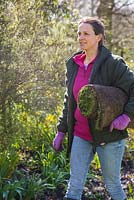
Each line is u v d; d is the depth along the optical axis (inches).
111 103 154.7
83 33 161.5
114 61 159.0
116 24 529.7
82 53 169.2
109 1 524.1
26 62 216.8
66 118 177.3
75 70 166.9
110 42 482.0
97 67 159.8
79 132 166.6
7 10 222.1
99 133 159.6
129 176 246.8
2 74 207.9
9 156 214.4
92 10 538.6
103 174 166.9
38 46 227.5
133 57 502.9
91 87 154.8
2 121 215.2
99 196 214.2
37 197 203.2
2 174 201.0
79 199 167.8
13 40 217.6
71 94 166.4
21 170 223.9
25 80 215.6
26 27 228.4
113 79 159.9
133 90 157.9
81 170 166.1
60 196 209.2
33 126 240.7
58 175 219.8
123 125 155.9
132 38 514.6
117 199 167.3
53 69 227.8
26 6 232.1
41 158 238.2
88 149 166.6
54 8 277.1
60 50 237.6
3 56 208.7
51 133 255.9
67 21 294.5
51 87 227.0
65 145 242.7
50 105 227.0
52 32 248.2
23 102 219.1
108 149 161.3
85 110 156.3
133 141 286.5
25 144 244.2
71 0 303.4
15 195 194.2
